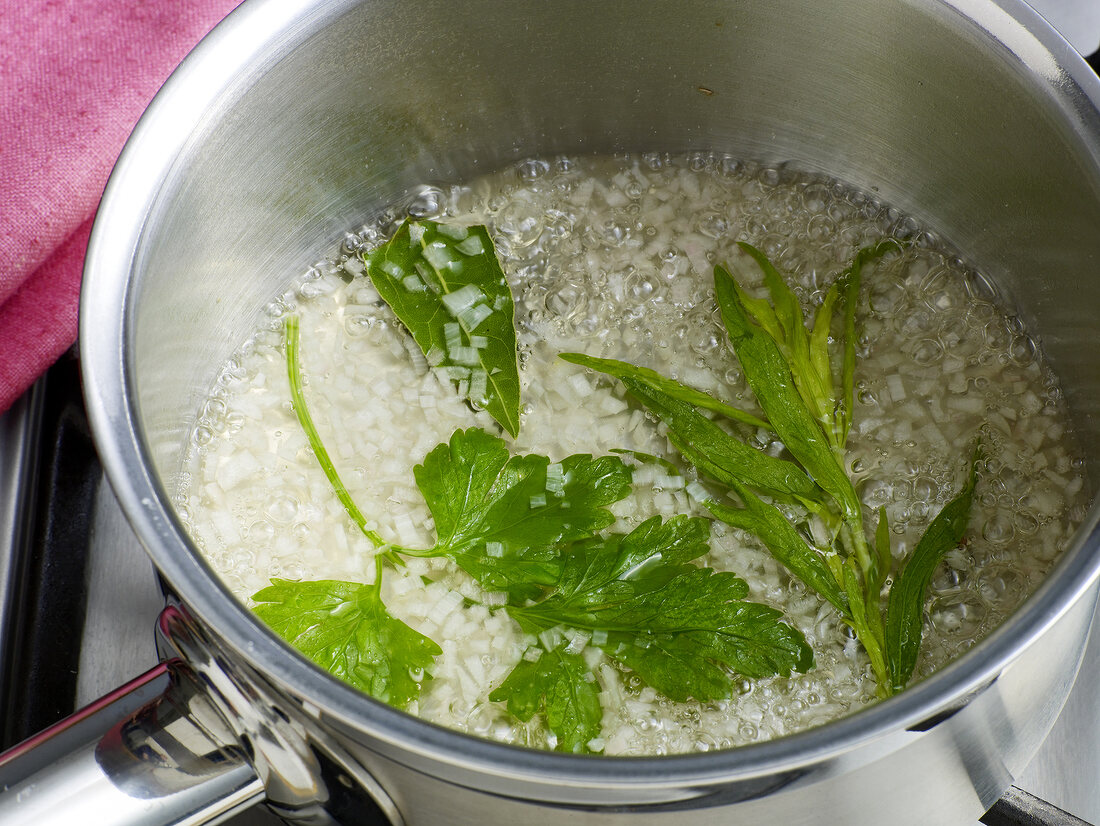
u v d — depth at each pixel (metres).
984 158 0.23
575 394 0.25
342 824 0.19
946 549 0.21
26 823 0.18
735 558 0.22
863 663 0.21
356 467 0.24
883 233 0.26
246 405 0.25
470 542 0.22
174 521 0.17
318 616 0.21
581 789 0.15
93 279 0.19
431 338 0.25
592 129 0.27
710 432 0.22
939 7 0.21
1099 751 0.23
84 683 0.25
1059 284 0.23
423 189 0.27
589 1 0.23
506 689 0.20
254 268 0.25
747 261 0.26
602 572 0.21
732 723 0.21
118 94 0.27
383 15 0.22
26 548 0.26
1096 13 0.27
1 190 0.26
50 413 0.27
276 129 0.23
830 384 0.23
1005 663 0.15
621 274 0.26
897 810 0.17
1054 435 0.24
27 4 0.27
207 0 0.28
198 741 0.18
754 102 0.26
